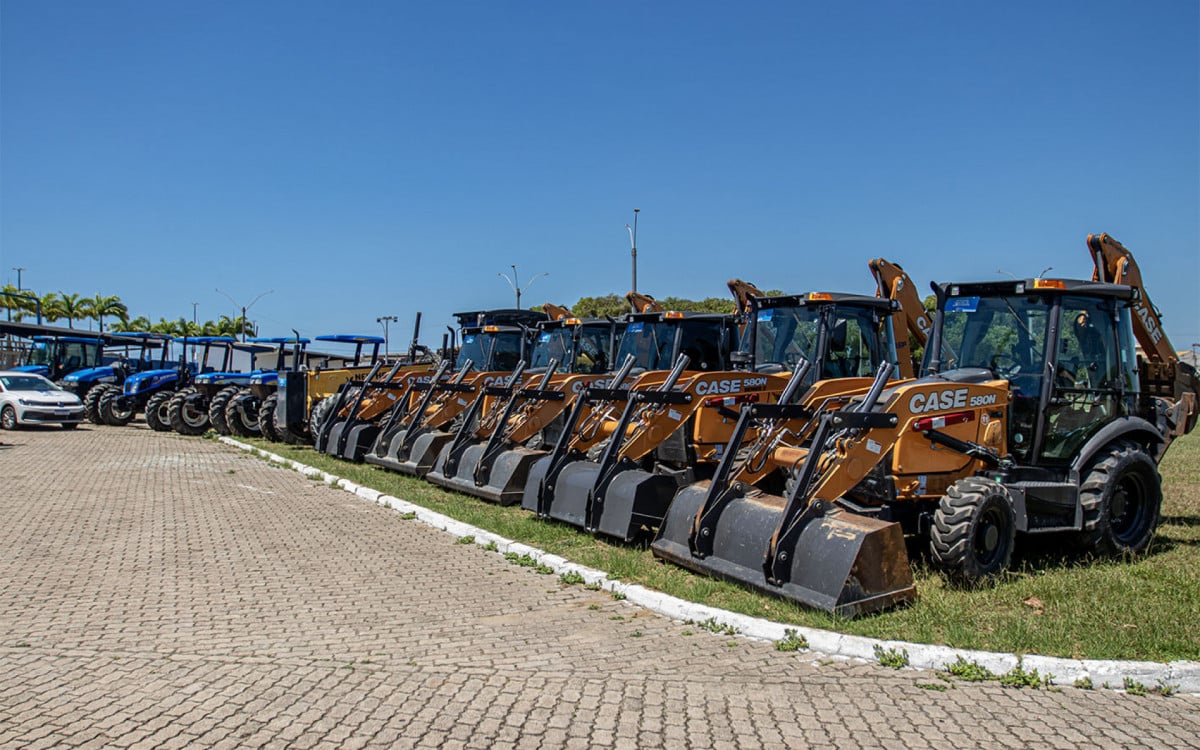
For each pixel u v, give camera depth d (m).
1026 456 8.00
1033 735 4.43
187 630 6.15
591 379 12.37
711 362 13.43
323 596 7.11
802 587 6.48
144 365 28.53
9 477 13.86
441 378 15.14
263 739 4.37
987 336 8.42
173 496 12.18
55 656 5.58
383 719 4.61
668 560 7.70
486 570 8.04
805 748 4.28
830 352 10.41
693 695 4.96
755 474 8.09
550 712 4.71
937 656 5.40
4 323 27.23
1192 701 4.91
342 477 13.66
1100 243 9.09
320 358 19.98
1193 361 16.88
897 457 7.34
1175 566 7.82
